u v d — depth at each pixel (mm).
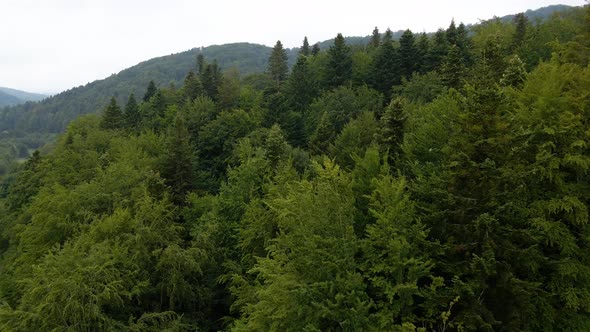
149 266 22656
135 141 47594
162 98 73812
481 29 72188
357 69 70250
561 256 14203
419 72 59312
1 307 19156
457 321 12680
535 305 13516
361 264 13789
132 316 20000
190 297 22781
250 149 33812
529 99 16688
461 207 13477
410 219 13977
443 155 17203
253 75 106750
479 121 13906
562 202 13734
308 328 12734
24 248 30188
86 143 51031
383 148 24922
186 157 38531
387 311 12859
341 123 52906
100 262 19672
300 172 33938
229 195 27781
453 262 13789
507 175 13383
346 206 15570
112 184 30297
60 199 28281
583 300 13117
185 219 31938
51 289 17766
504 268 12789
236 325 17984
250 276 22500
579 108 14727
